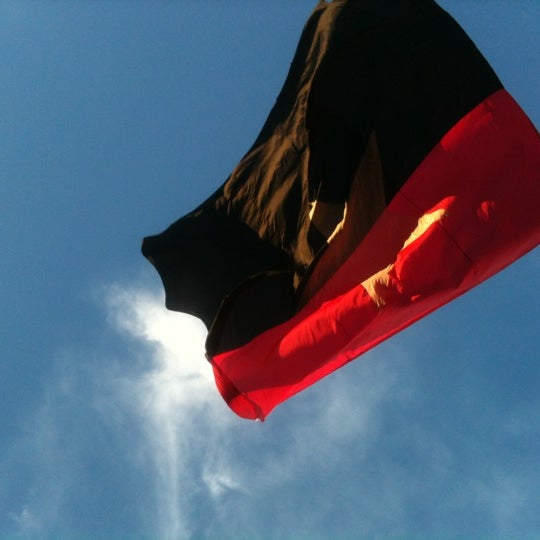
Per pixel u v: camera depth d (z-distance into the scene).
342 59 10.40
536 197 9.70
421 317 10.52
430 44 10.26
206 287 11.23
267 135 11.32
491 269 9.91
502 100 10.00
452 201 9.91
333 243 10.48
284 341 10.74
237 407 11.12
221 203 11.36
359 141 10.31
